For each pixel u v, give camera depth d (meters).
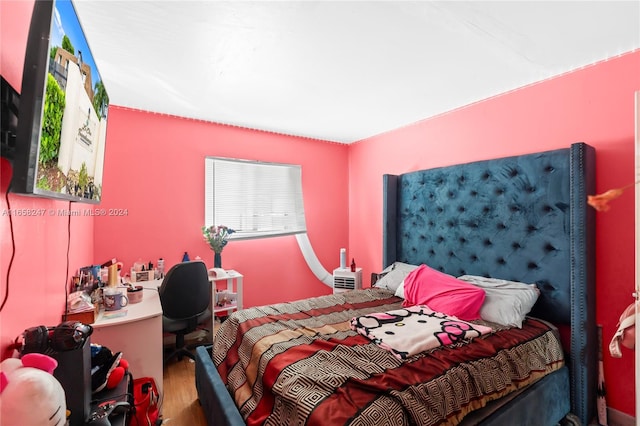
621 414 1.72
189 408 1.90
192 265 2.30
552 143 2.02
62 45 0.93
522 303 1.86
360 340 1.58
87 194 1.31
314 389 1.14
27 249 1.04
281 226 3.43
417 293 2.23
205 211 2.99
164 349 2.70
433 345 1.49
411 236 2.89
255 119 2.95
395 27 1.51
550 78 2.04
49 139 0.88
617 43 1.64
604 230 1.79
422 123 2.92
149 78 2.07
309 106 2.60
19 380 0.72
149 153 2.72
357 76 2.05
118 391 1.23
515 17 1.43
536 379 1.55
